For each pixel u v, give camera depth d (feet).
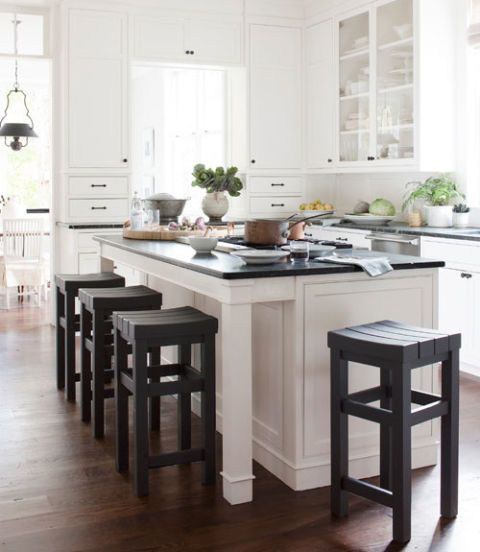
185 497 9.95
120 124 20.93
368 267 10.18
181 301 14.20
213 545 8.61
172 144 30.27
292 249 10.74
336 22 21.07
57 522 9.22
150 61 21.01
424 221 19.80
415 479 10.52
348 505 9.67
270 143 22.57
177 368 11.28
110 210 21.04
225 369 9.80
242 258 10.39
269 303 10.64
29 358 18.07
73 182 20.63
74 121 20.48
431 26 18.16
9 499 9.92
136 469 9.96
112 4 20.51
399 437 8.50
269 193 22.75
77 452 11.72
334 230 20.63
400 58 18.75
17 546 8.59
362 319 10.45
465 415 13.30
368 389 9.60
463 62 18.40
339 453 9.19
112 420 13.34
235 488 9.72
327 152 21.90
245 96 22.17
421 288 10.85
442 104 18.51
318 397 10.23
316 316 10.12
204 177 18.06
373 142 19.88
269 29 22.20
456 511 9.32
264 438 11.00
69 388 14.60
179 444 11.49
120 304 12.50
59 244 21.71
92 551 8.47
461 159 18.71
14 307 25.71
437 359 8.87
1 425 13.05
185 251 12.50
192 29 21.33
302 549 8.49
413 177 20.56
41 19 21.98
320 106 22.08
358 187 22.91
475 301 15.70
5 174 33.14
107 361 15.28
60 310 15.40
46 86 33.09
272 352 10.64
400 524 8.57
